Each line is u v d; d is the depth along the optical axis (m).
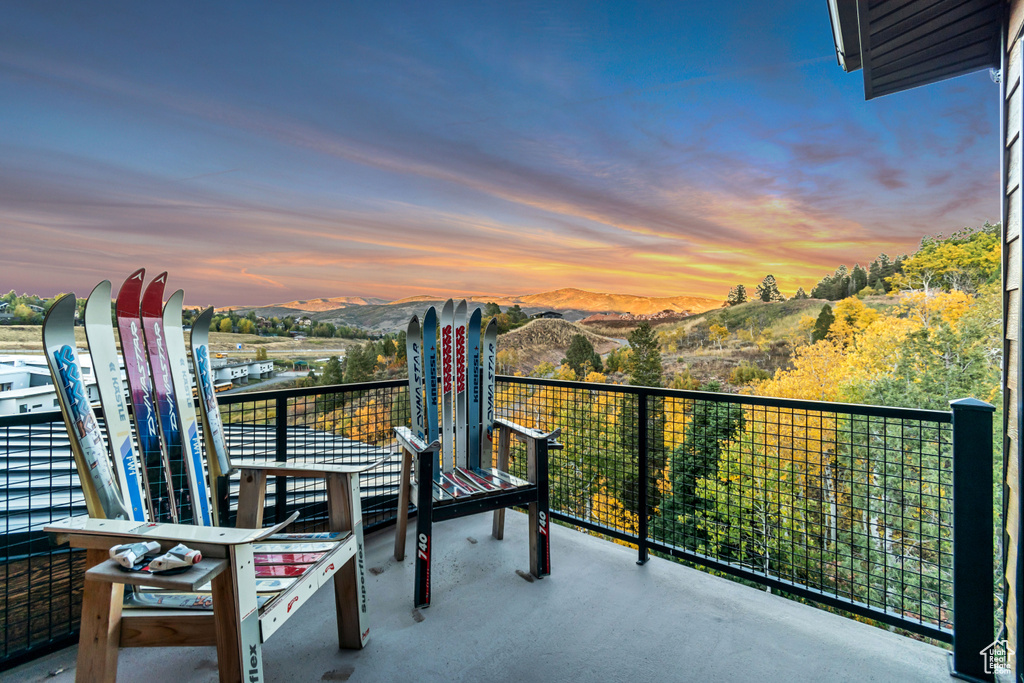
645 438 2.29
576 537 2.62
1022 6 1.38
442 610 1.91
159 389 1.57
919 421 1.72
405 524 2.33
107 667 1.16
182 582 0.95
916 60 2.02
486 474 2.32
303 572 1.37
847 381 25.06
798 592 1.93
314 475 1.66
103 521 1.18
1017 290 1.40
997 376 21.83
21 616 1.67
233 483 2.26
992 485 1.48
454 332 2.43
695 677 1.53
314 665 1.58
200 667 1.58
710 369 28.95
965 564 1.51
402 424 2.80
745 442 2.36
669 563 2.33
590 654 1.64
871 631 1.78
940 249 24.81
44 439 1.67
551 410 2.90
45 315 1.21
